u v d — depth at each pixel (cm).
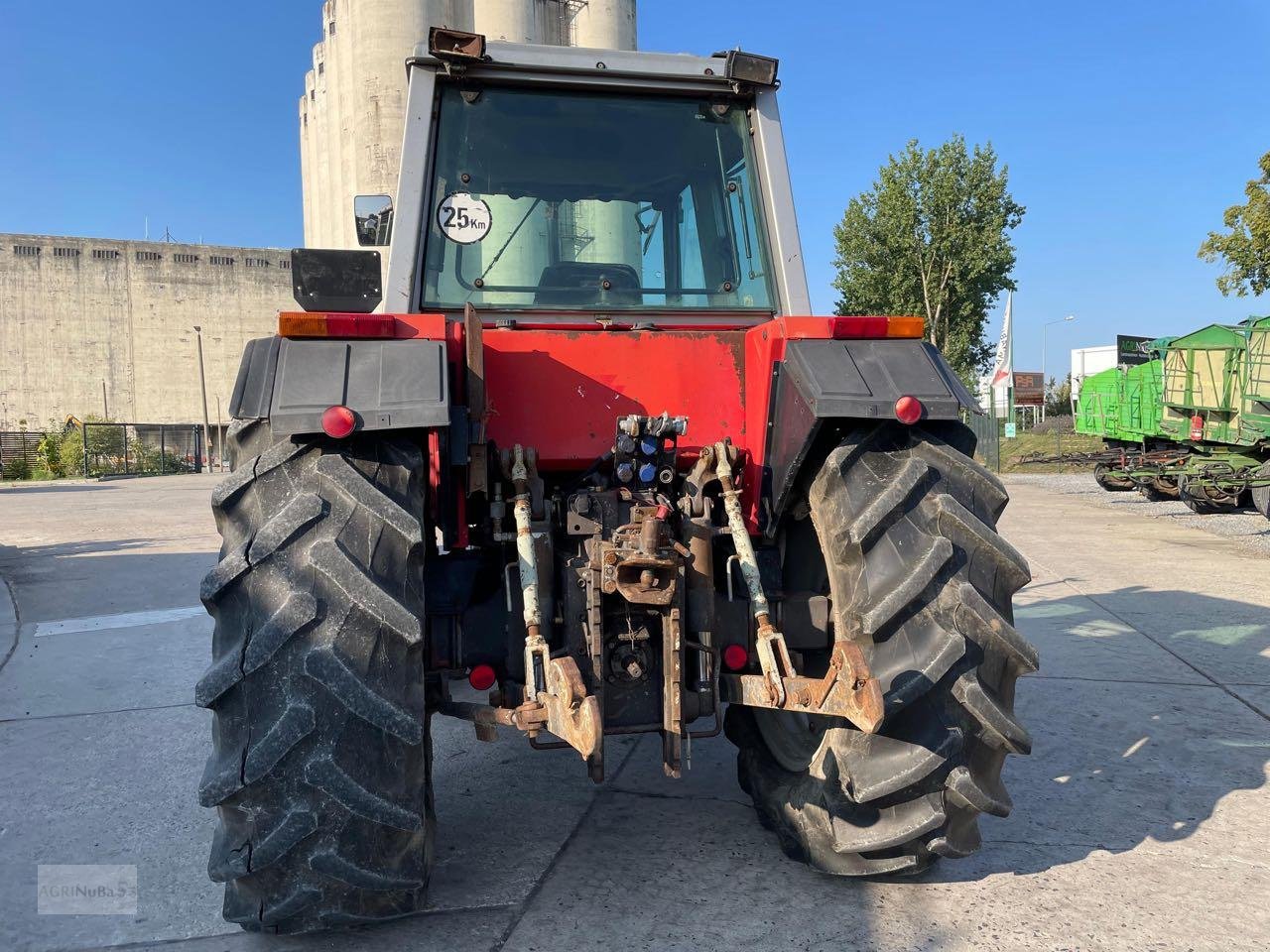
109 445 3809
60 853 311
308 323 239
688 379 291
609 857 296
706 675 262
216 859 222
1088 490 1930
